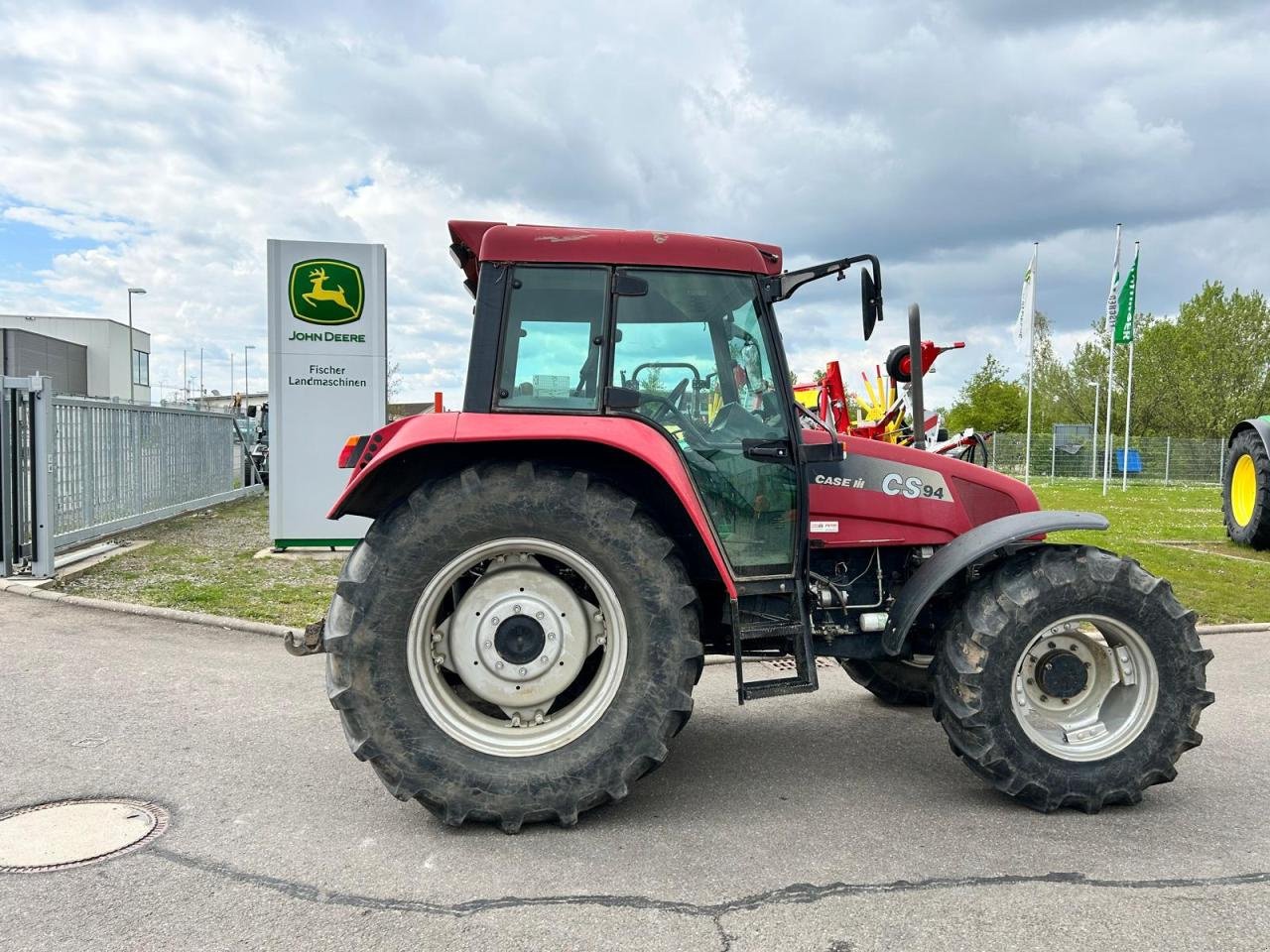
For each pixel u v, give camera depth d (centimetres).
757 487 384
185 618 683
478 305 358
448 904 284
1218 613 769
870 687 518
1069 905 286
